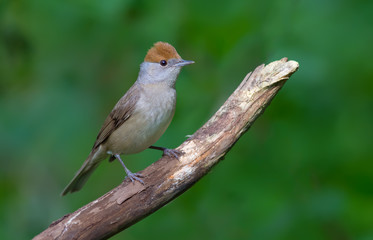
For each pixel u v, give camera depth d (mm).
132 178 7613
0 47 11242
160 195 7660
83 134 11805
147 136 9641
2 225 11023
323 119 10227
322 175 10188
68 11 11367
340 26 10289
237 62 11250
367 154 10148
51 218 12094
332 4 10344
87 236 7359
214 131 7844
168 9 11547
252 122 7926
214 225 10789
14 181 12070
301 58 10188
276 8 10898
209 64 11625
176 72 9695
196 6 11258
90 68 12188
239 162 10594
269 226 9797
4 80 11664
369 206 9750
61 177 12797
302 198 10039
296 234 9688
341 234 9750
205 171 7820
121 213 7496
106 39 11883
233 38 11258
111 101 12188
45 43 12023
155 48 9773
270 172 10352
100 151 10047
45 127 11148
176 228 11203
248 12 11117
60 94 11500
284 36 10586
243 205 10281
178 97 11227
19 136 10953
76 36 11891
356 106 10484
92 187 13000
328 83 10188
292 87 10133
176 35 11516
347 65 10281
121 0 10734
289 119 10414
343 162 10086
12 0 11266
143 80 9742
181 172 7719
